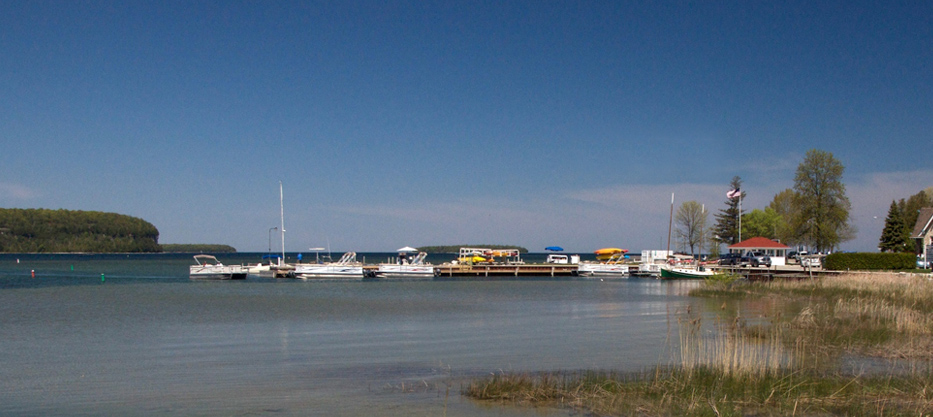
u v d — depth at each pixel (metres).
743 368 15.70
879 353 19.20
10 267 115.94
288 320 32.19
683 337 24.17
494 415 13.06
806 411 12.93
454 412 13.38
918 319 25.20
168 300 44.62
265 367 19.14
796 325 24.97
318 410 13.88
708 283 52.41
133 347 23.36
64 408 14.45
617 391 14.59
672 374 15.95
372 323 30.83
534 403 13.86
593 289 57.66
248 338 25.69
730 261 75.75
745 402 13.44
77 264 134.12
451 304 41.53
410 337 25.83
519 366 18.98
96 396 15.53
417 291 55.06
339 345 23.69
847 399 13.63
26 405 14.72
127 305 40.69
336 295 50.00
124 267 116.81
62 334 27.08
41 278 76.94
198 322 31.31
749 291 46.38
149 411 14.08
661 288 58.97
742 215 109.94
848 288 41.62
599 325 29.33
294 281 70.69
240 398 15.09
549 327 28.80
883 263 60.12
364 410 13.79
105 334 27.02
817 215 73.50
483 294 51.22
